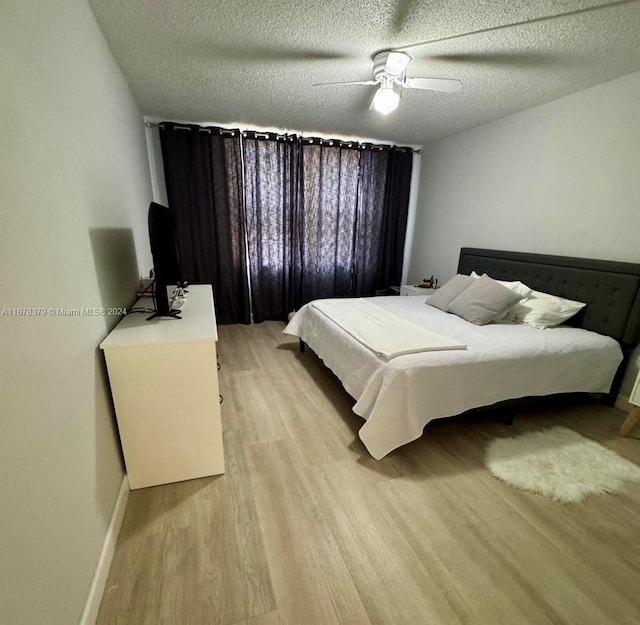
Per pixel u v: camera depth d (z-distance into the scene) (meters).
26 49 0.92
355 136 4.02
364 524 1.46
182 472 1.66
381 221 4.54
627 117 2.30
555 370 2.15
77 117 1.32
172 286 2.62
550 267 2.79
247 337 3.84
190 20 1.76
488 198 3.48
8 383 0.72
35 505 0.80
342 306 3.03
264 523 1.44
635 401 2.04
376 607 1.14
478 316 2.58
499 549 1.36
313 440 2.02
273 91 2.71
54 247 1.02
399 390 1.79
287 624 1.08
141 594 1.15
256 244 4.10
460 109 3.02
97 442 1.27
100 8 1.64
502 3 1.59
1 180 0.76
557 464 1.85
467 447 1.99
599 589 1.22
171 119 3.48
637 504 1.60
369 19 1.74
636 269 2.22
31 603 0.76
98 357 1.36
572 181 2.68
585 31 1.79
